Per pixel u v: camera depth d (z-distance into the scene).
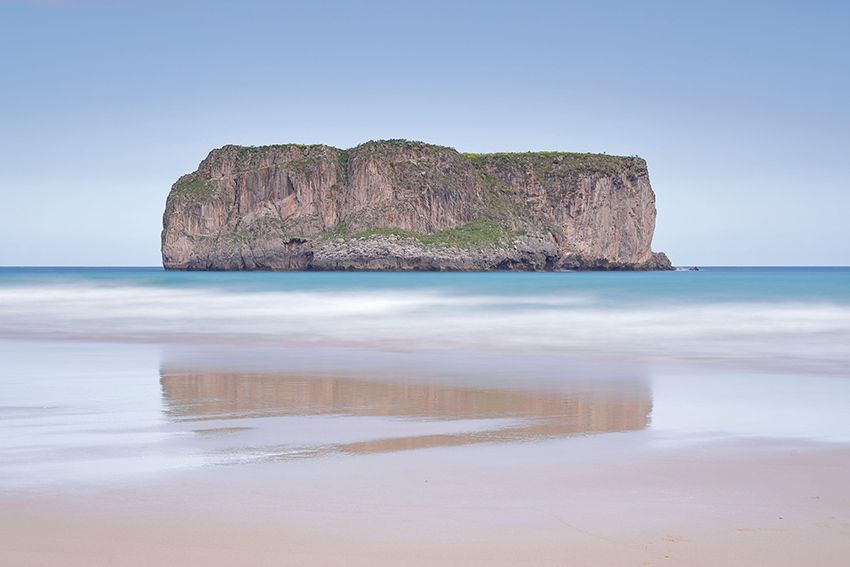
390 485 10.53
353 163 170.00
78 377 20.34
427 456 12.10
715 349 26.28
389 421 14.77
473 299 51.22
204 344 28.14
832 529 8.94
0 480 10.71
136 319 38.59
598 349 26.39
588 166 174.88
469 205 171.12
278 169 170.75
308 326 34.66
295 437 13.41
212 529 8.83
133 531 8.75
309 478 10.84
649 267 181.75
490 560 8.06
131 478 10.81
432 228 166.25
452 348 26.80
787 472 11.23
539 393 17.91
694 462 11.77
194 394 17.72
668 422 14.68
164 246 171.75
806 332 31.09
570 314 39.31
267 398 17.23
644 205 180.25
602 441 13.15
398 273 144.50
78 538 8.54
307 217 168.62
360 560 8.03
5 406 16.20
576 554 8.23
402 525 8.99
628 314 38.94
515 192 176.12
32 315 41.06
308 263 165.38
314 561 7.99
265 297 55.41
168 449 12.54
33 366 22.47
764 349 26.19
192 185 174.88
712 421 14.80
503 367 22.20
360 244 158.25
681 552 8.29
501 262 162.75
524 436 13.51
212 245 168.62
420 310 42.69
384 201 166.00
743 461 11.84
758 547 8.42
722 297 49.81
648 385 19.02
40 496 9.98
